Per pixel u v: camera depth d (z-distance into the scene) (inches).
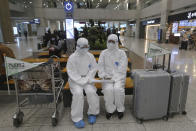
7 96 113.4
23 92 76.7
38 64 68.5
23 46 450.9
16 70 68.6
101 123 80.7
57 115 82.5
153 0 713.6
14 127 77.6
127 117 85.9
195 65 203.9
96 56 169.9
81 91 78.4
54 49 170.4
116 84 82.5
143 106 77.2
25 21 905.5
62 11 801.6
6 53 102.0
